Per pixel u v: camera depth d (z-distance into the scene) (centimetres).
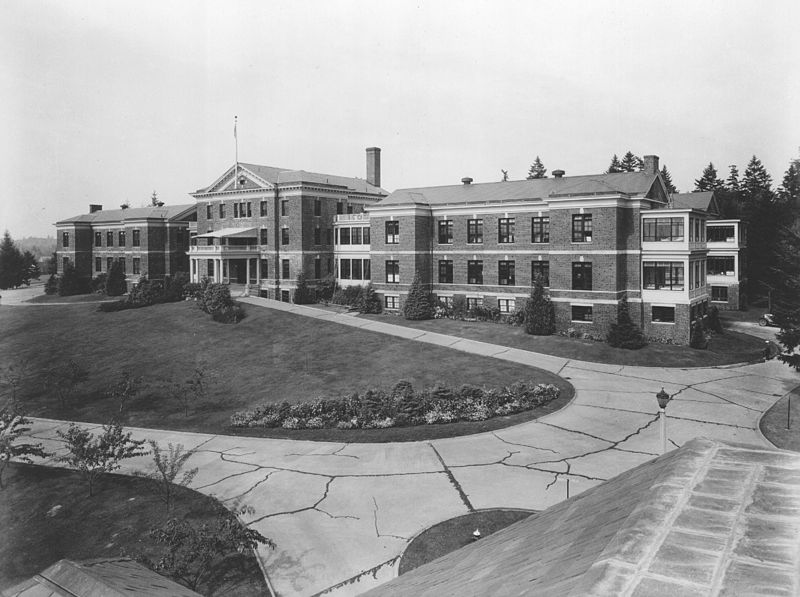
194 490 2081
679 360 3812
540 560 329
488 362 3722
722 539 257
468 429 2602
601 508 373
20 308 6400
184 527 1487
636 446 2367
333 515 1834
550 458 2252
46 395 3634
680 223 4184
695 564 236
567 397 3039
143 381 3800
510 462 2222
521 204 4950
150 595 475
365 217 6006
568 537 348
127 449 2167
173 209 7962
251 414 2930
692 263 4284
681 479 332
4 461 2356
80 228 8069
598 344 4197
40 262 8894
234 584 1480
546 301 4503
